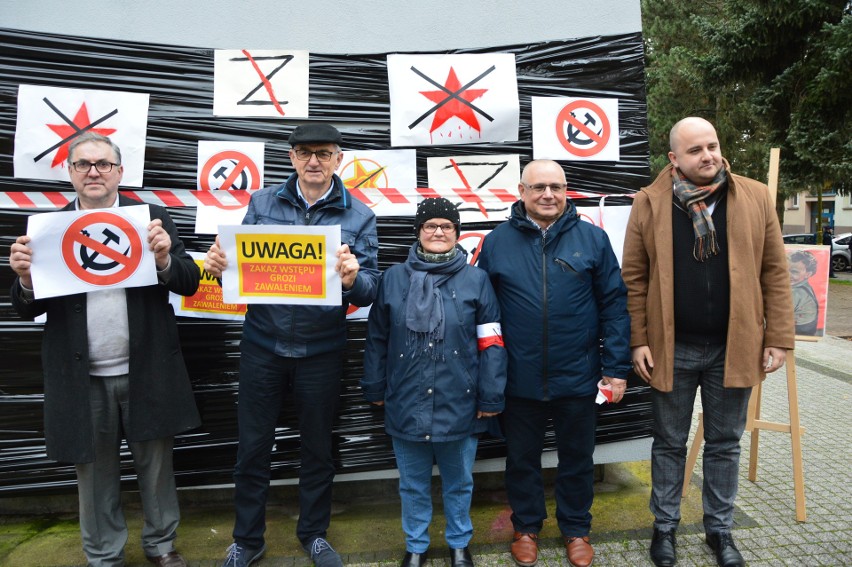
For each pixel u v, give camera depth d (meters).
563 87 2.96
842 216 27.36
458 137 2.93
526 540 2.46
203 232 2.84
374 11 2.88
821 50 9.27
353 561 2.50
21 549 2.62
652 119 15.55
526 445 2.44
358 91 2.89
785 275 2.35
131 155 2.80
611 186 3.00
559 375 2.31
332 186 2.38
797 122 9.64
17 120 2.74
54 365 2.20
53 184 2.78
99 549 2.34
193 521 2.88
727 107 14.88
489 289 2.30
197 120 2.84
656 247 2.38
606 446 3.06
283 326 2.30
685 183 2.34
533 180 2.30
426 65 2.90
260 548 2.47
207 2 2.81
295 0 2.84
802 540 2.59
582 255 2.32
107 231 2.14
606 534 2.67
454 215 2.25
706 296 2.33
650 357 2.44
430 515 2.42
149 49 2.80
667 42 16.78
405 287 2.30
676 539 2.60
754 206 2.31
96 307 2.21
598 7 2.94
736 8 10.67
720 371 2.39
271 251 2.21
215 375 2.88
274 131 2.88
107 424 2.28
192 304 2.85
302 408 2.40
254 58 2.85
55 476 2.84
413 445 2.33
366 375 2.34
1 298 2.76
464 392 2.25
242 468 2.40
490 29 2.92
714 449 2.47
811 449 3.65
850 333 8.15
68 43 2.76
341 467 2.95
